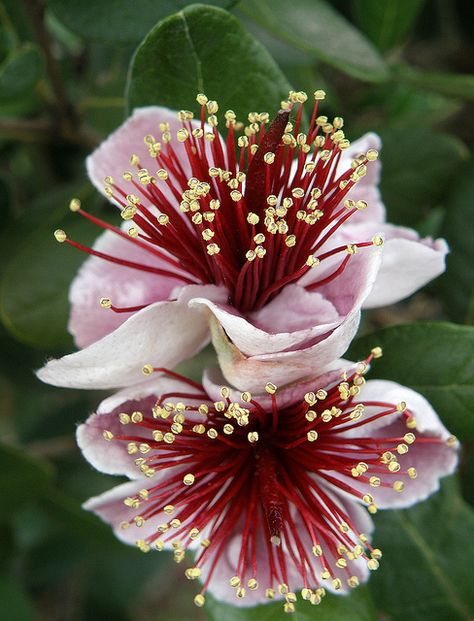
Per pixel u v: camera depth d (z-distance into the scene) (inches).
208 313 6.2
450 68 9.6
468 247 7.6
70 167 9.1
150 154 6.4
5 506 8.2
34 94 7.9
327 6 7.8
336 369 6.1
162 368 6.2
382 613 7.2
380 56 8.2
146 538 6.4
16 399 10.1
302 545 6.3
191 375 8.6
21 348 9.1
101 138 8.2
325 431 6.3
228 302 6.3
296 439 6.4
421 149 7.8
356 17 9.1
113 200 6.2
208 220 6.0
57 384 6.1
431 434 6.3
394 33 8.5
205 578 6.5
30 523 10.1
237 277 6.2
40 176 9.2
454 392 6.6
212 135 6.1
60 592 10.9
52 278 7.6
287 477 6.4
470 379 6.6
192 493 6.3
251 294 6.3
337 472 6.3
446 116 9.0
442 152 7.8
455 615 7.2
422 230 8.8
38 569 10.0
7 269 7.7
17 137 8.2
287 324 6.2
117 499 6.4
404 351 6.7
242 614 6.6
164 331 6.1
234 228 6.2
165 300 6.3
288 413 6.3
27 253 7.7
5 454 7.9
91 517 8.5
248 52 6.7
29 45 7.4
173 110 6.7
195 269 6.4
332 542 6.3
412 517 7.2
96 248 6.5
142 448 6.1
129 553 8.8
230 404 6.0
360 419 6.4
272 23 7.5
